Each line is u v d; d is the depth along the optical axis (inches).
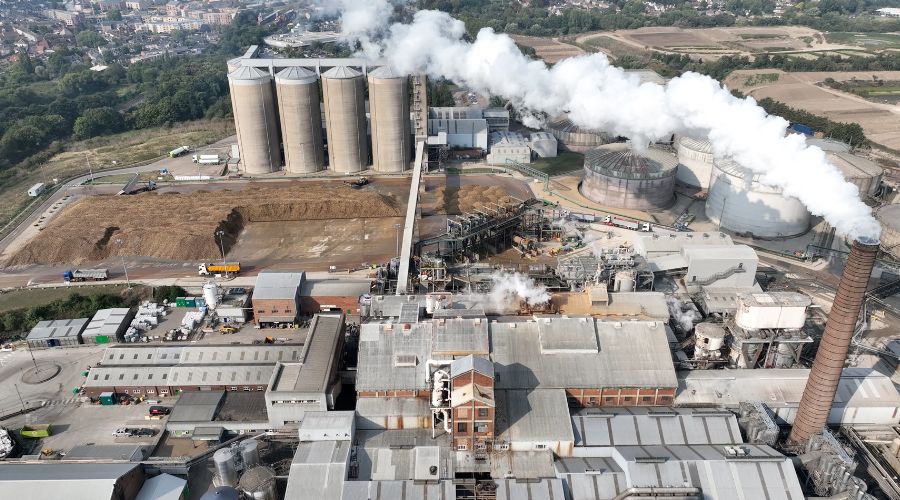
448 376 3649.1
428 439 3713.1
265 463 3715.6
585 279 5017.2
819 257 6382.9
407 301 4712.1
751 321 4178.2
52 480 3341.5
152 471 3663.9
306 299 5344.5
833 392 3516.2
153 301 5679.1
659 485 3316.9
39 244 6397.6
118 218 6983.3
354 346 4756.4
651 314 4589.1
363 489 3336.6
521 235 6673.2
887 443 3966.5
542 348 4037.9
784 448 3690.9
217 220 6820.9
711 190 7303.2
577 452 3619.6
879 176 6820.9
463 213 7381.9
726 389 4033.0
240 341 5039.4
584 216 7126.0
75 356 4889.3
